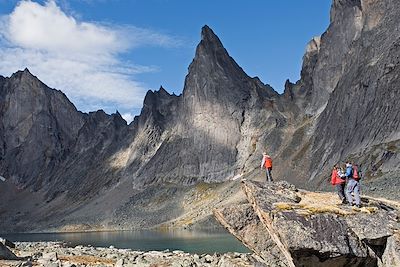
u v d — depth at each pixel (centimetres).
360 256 2188
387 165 11669
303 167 16438
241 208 3002
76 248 5400
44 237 14125
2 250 3641
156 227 16825
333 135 15912
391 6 16500
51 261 3600
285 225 2231
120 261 3584
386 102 14025
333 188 12331
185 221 16425
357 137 14188
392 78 14425
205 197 19088
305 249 2161
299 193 2861
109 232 16062
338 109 16350
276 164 18250
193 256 4062
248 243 2958
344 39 19725
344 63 19450
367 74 15450
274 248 2909
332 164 14562
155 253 4534
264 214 2480
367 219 2300
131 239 10806
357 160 12838
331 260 2184
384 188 10131
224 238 9512
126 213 19825
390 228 2255
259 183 2861
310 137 18250
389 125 13288
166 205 19550
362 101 15100
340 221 2281
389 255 2181
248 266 2970
